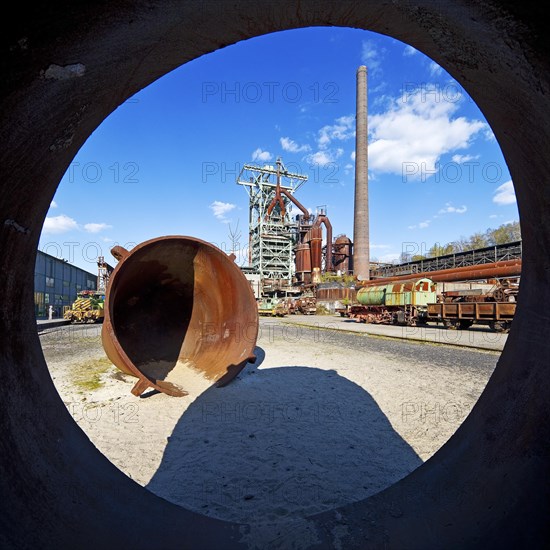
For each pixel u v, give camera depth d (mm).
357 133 45500
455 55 2068
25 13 1313
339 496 3213
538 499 1710
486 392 2719
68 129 2047
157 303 9578
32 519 1745
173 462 3900
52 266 36250
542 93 1717
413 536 2109
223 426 4980
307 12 1940
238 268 7883
